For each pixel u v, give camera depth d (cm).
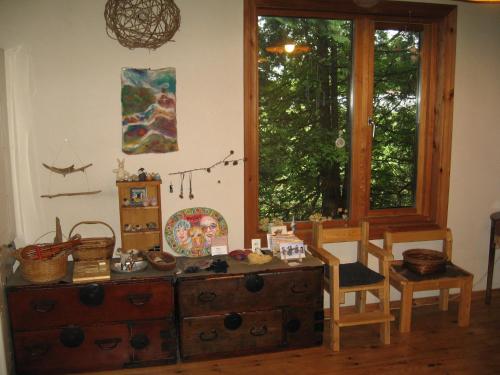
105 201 270
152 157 273
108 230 272
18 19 246
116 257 271
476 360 249
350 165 310
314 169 308
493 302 329
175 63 270
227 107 280
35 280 225
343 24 299
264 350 256
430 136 321
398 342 270
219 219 277
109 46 260
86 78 259
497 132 326
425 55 313
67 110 259
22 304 222
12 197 253
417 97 319
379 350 261
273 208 305
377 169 318
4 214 233
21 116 253
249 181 289
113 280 231
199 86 275
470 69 313
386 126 315
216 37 274
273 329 254
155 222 272
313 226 293
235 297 246
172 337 241
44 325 227
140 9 258
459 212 328
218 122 280
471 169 325
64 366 232
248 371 238
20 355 226
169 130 273
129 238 270
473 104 317
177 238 271
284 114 298
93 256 251
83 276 228
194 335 244
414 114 321
